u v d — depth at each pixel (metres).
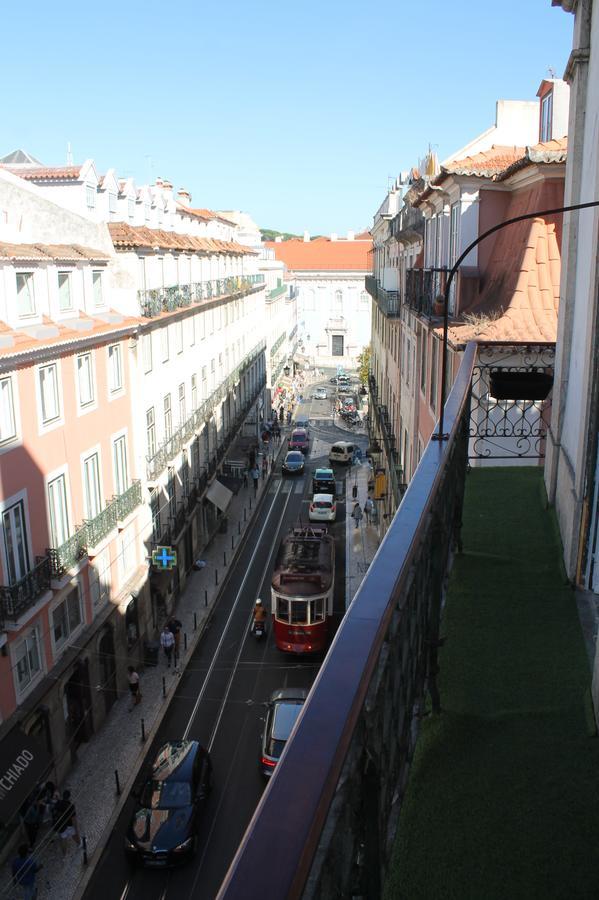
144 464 23.11
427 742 3.98
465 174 13.77
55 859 14.49
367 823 2.05
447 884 3.04
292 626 22.58
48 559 16.11
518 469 10.18
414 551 2.81
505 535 7.39
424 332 17.92
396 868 3.14
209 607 26.45
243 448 42.69
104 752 18.06
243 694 20.84
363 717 1.92
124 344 21.61
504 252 13.16
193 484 29.83
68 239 20.27
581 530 6.01
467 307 13.71
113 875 14.16
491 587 6.04
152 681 21.52
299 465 45.00
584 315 6.92
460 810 3.46
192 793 15.14
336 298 90.31
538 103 18.64
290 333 79.69
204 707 20.20
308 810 1.25
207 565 30.62
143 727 18.45
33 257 16.12
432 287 16.02
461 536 7.39
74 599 18.02
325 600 22.64
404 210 28.23
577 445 6.54
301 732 1.48
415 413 20.09
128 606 21.33
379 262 46.31
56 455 17.09
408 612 3.00
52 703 16.55
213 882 13.94
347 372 86.31
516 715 4.20
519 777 3.66
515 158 14.85
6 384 14.96
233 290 39.78
